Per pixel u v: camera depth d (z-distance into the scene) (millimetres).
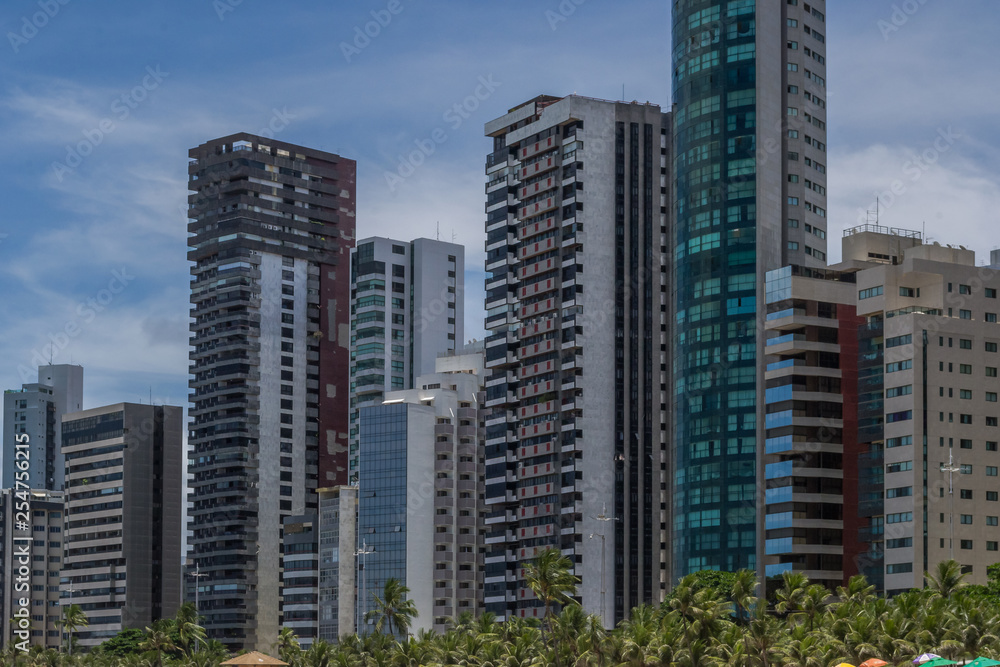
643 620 177250
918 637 141375
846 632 147125
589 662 169125
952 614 145625
